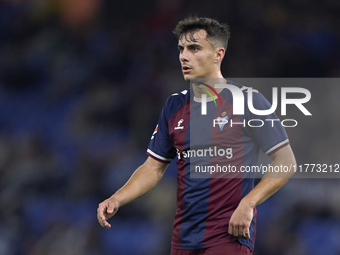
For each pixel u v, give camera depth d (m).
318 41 42.22
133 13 46.84
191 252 12.09
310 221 29.34
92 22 47.94
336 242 27.97
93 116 41.06
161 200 32.09
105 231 31.39
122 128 40.19
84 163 36.28
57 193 35.22
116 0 47.47
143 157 36.53
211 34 12.48
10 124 43.88
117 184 34.69
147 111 40.16
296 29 42.72
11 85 48.06
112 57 44.94
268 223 29.47
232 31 42.25
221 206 11.93
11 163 38.09
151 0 46.69
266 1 43.41
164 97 40.75
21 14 51.56
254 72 40.62
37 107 44.56
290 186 30.95
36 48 48.91
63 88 44.97
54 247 30.78
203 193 12.05
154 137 13.51
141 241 30.83
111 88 43.00
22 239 32.41
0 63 48.75
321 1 43.97
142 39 45.22
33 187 35.56
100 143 38.31
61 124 41.53
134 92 41.78
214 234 11.88
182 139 12.51
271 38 42.00
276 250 28.66
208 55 12.47
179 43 12.70
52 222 32.28
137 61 44.22
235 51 41.38
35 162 37.53
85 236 31.00
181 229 12.29
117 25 47.16
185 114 12.73
